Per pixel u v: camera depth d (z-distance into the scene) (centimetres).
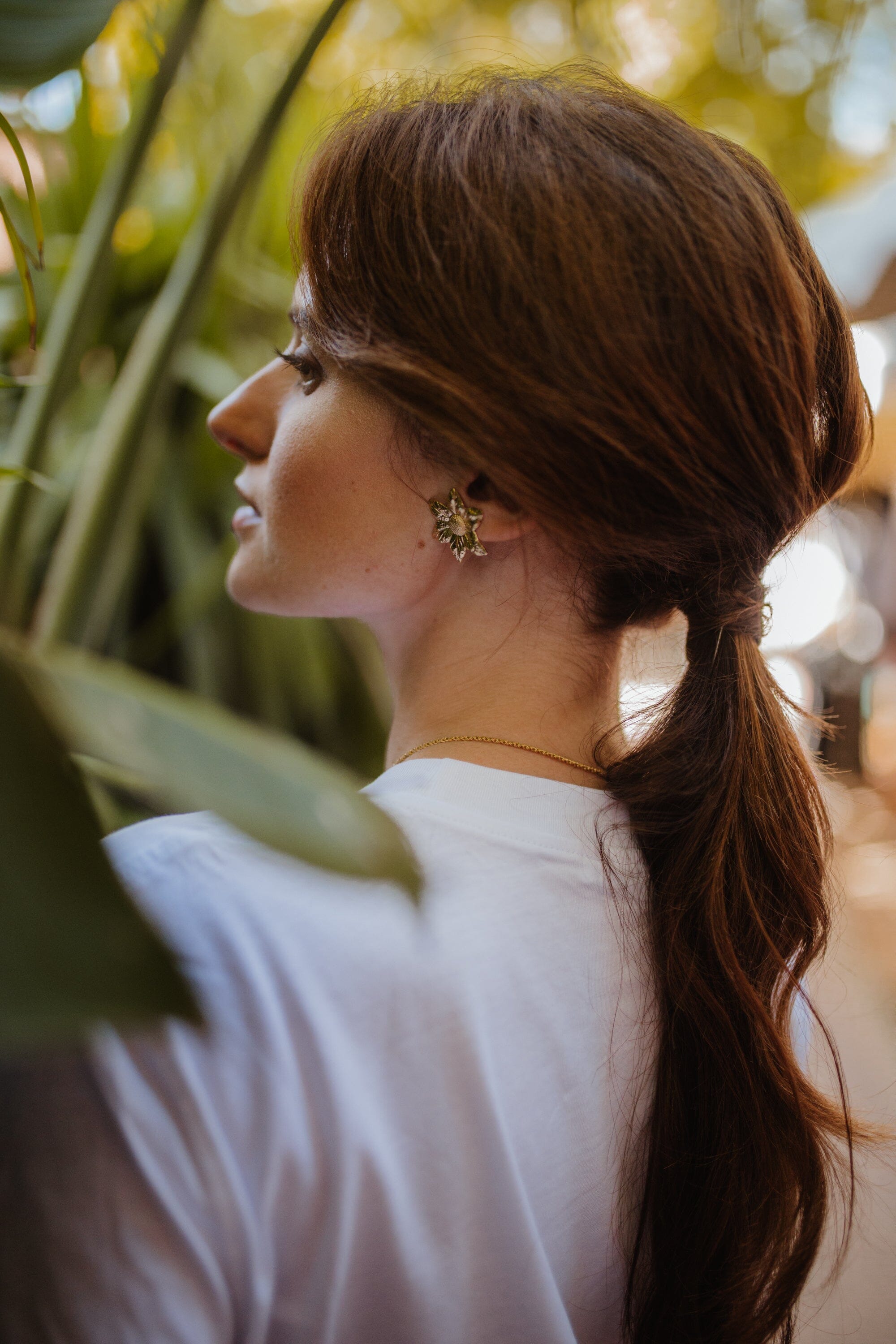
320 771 37
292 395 65
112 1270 47
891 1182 104
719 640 66
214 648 140
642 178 58
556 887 58
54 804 31
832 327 67
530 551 63
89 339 99
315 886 53
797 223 66
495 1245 54
